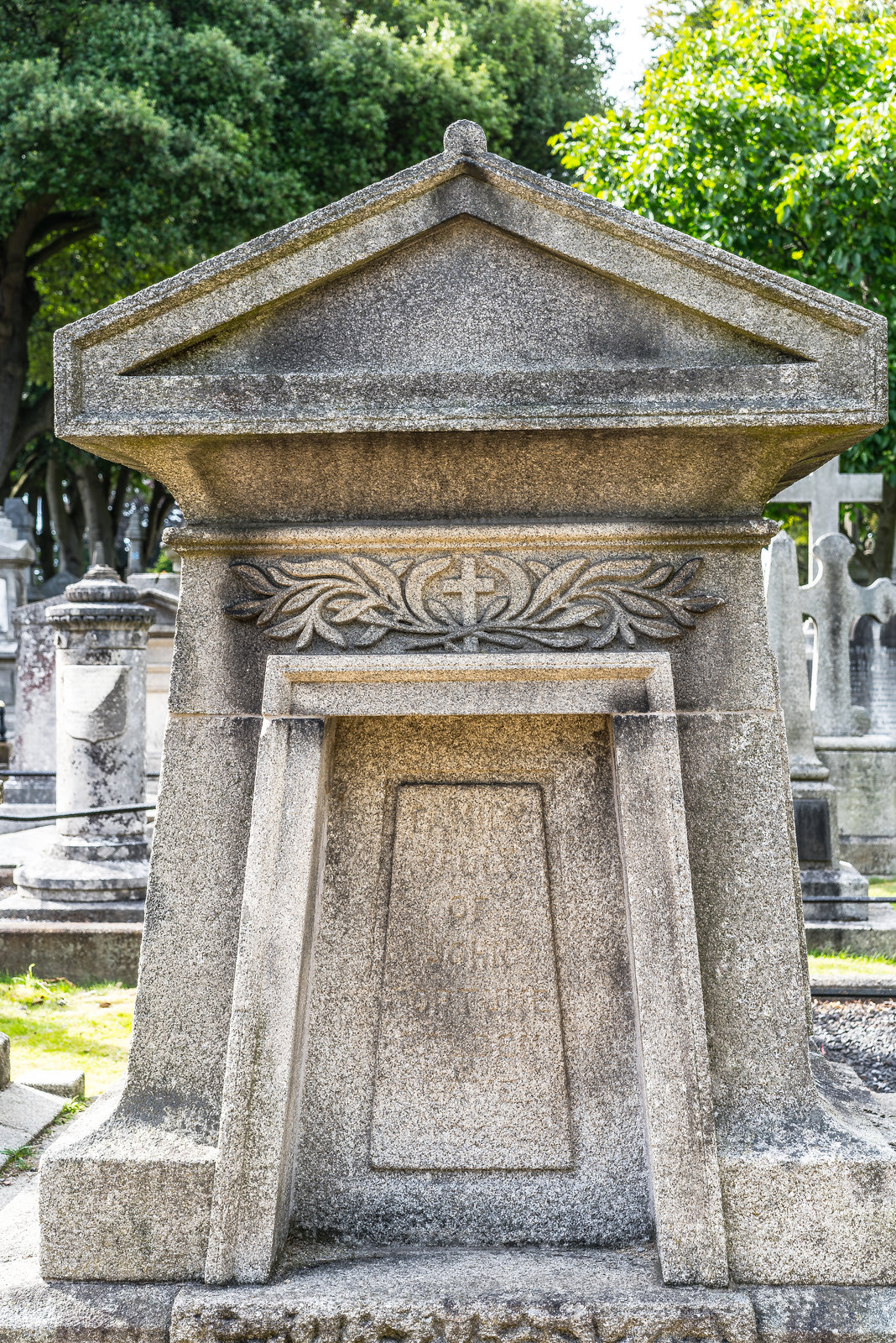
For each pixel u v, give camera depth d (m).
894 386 11.15
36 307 17.20
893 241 10.69
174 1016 2.34
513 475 2.37
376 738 2.48
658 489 2.38
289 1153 2.27
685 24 15.76
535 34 18.67
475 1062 2.38
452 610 2.40
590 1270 2.18
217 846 2.37
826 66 11.34
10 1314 2.12
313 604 2.40
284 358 2.35
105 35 14.36
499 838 2.45
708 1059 2.21
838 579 8.45
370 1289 2.10
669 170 10.93
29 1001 5.05
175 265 15.30
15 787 9.39
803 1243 2.17
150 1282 2.20
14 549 12.60
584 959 2.40
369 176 16.02
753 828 2.34
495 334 2.34
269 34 15.49
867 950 5.96
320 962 2.42
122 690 6.10
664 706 2.31
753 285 2.25
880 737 8.47
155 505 26.03
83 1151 2.23
